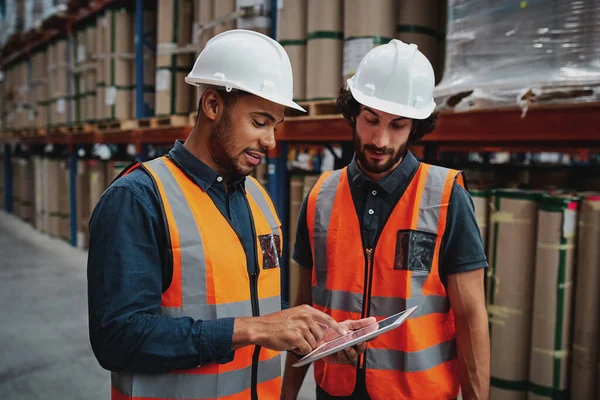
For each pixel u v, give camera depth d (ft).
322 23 9.63
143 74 16.49
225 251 3.65
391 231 4.50
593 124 6.09
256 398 3.92
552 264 6.36
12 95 31.58
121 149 25.05
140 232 3.36
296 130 10.50
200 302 3.52
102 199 3.46
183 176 3.74
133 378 3.50
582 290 6.37
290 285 11.45
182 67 14.44
